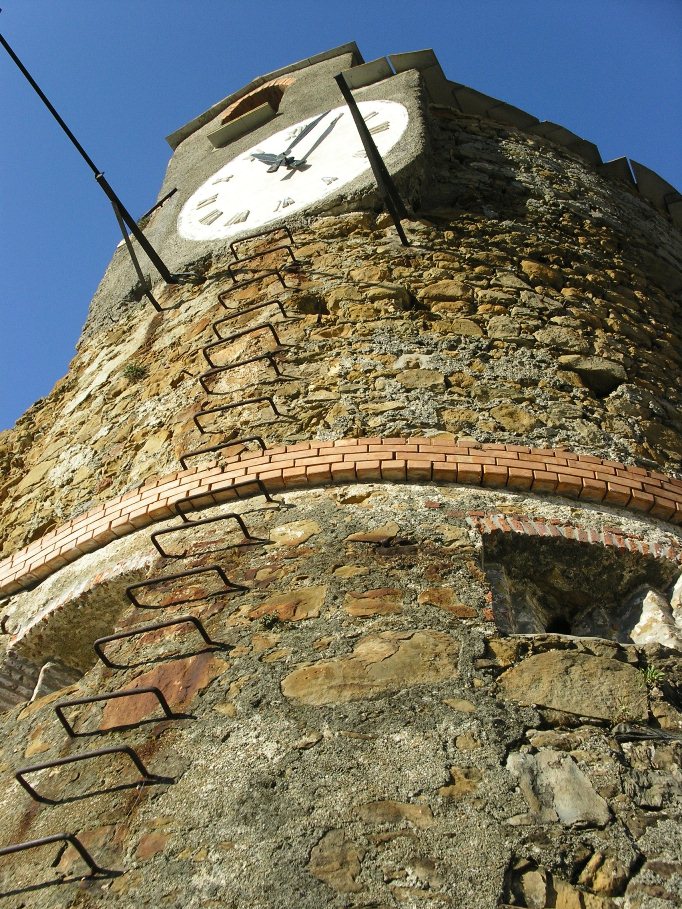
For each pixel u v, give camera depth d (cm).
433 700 402
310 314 702
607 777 374
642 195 1182
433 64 1149
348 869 337
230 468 574
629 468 580
